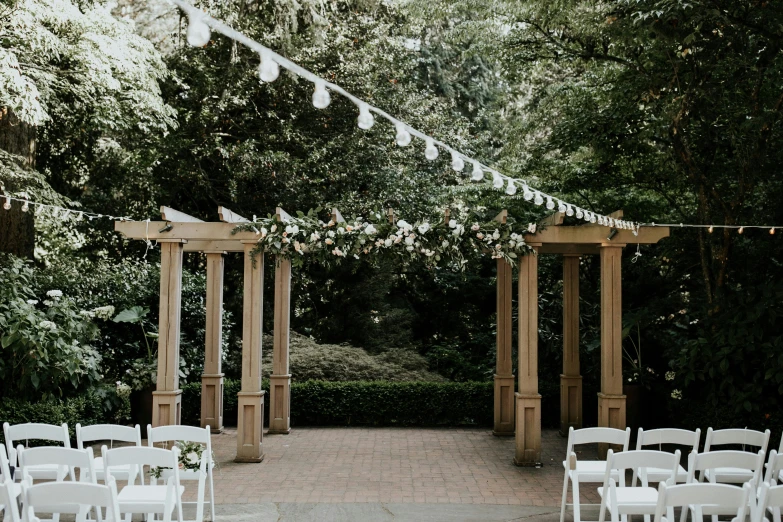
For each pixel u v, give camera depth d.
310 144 13.38
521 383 7.56
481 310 15.23
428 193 13.38
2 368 8.04
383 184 13.35
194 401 9.98
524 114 13.45
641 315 9.69
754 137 8.14
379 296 13.83
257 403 7.64
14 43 8.98
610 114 9.46
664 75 8.56
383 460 7.82
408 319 14.01
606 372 7.61
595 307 11.27
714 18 7.24
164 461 4.31
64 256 12.92
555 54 10.06
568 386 9.45
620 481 5.06
